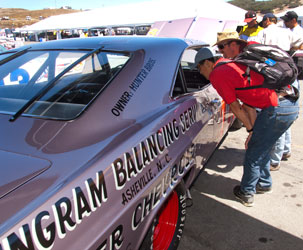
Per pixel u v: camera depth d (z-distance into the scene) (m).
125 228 1.18
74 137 1.23
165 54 1.89
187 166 1.81
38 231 0.86
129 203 1.20
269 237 2.07
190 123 1.86
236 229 2.16
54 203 0.93
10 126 1.32
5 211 0.86
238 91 1.95
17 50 2.18
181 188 1.77
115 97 1.46
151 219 1.38
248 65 1.84
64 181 1.00
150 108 1.58
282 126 2.11
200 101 2.12
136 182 1.26
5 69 1.91
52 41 2.22
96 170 1.09
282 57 1.82
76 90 1.56
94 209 1.04
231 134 4.13
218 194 2.62
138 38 2.04
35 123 1.32
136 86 1.58
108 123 1.35
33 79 1.82
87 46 1.90
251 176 2.32
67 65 1.78
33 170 1.03
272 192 2.65
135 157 1.28
